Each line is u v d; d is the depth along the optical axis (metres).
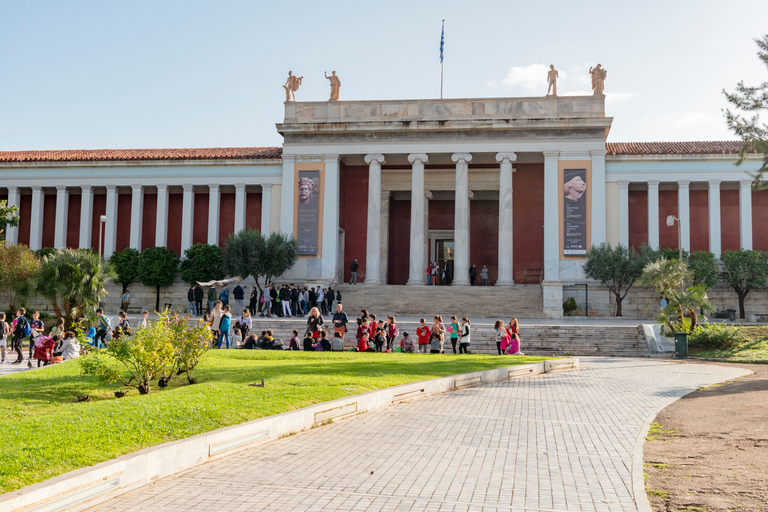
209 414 10.03
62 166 45.62
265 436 9.75
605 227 41.44
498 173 46.81
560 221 41.75
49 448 7.65
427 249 48.59
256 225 46.03
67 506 6.53
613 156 42.38
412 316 37.69
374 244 43.06
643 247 39.03
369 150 43.72
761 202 42.31
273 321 30.69
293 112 44.62
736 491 7.13
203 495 7.17
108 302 43.75
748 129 28.80
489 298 39.31
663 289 28.88
